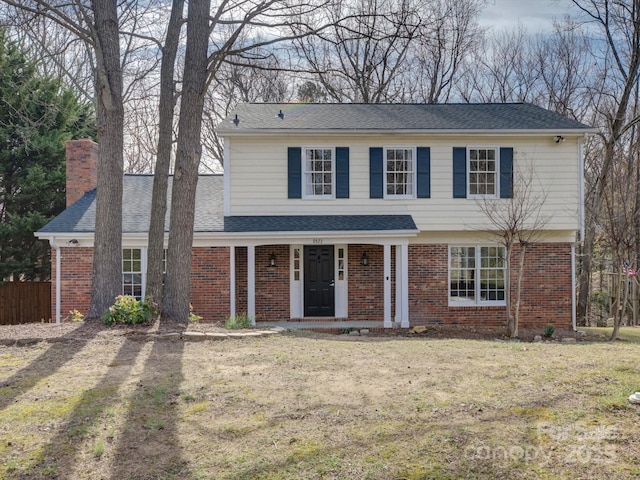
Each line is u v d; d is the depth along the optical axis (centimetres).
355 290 1598
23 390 632
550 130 1508
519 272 1402
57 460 459
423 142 1546
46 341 916
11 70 2080
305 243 1460
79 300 1444
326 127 1530
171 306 1145
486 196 1543
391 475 428
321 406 575
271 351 868
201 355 830
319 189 1553
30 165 2197
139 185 1766
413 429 507
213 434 509
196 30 1167
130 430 518
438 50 2650
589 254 2245
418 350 887
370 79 2736
